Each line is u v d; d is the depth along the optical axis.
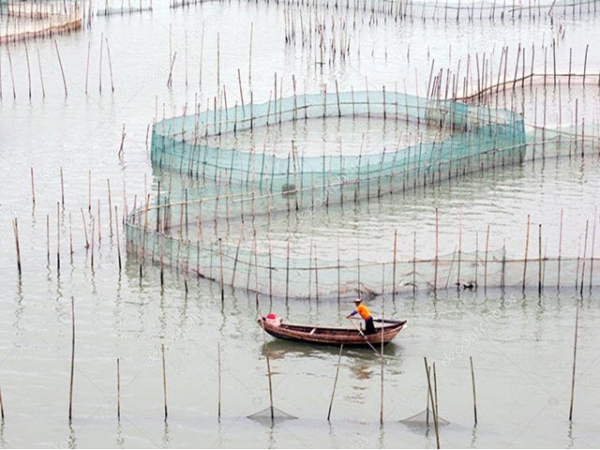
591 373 48.16
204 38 110.69
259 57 103.75
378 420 44.59
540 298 55.28
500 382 47.47
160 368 48.72
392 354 49.81
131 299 55.16
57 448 42.75
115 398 46.28
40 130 81.56
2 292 55.81
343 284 54.94
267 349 50.38
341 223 64.81
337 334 50.06
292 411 45.28
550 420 44.56
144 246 58.75
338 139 80.12
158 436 43.53
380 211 66.88
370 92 85.38
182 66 99.88
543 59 104.12
